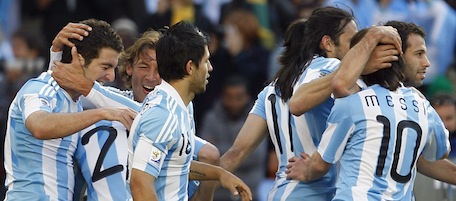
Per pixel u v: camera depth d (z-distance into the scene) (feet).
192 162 64.85
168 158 59.41
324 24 65.72
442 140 62.13
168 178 59.67
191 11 120.78
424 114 60.80
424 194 79.00
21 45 116.78
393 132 59.26
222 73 116.88
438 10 121.70
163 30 67.72
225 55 117.29
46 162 62.39
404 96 60.59
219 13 127.54
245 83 108.78
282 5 124.36
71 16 125.18
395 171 59.47
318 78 62.18
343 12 65.98
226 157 68.13
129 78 68.44
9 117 63.31
